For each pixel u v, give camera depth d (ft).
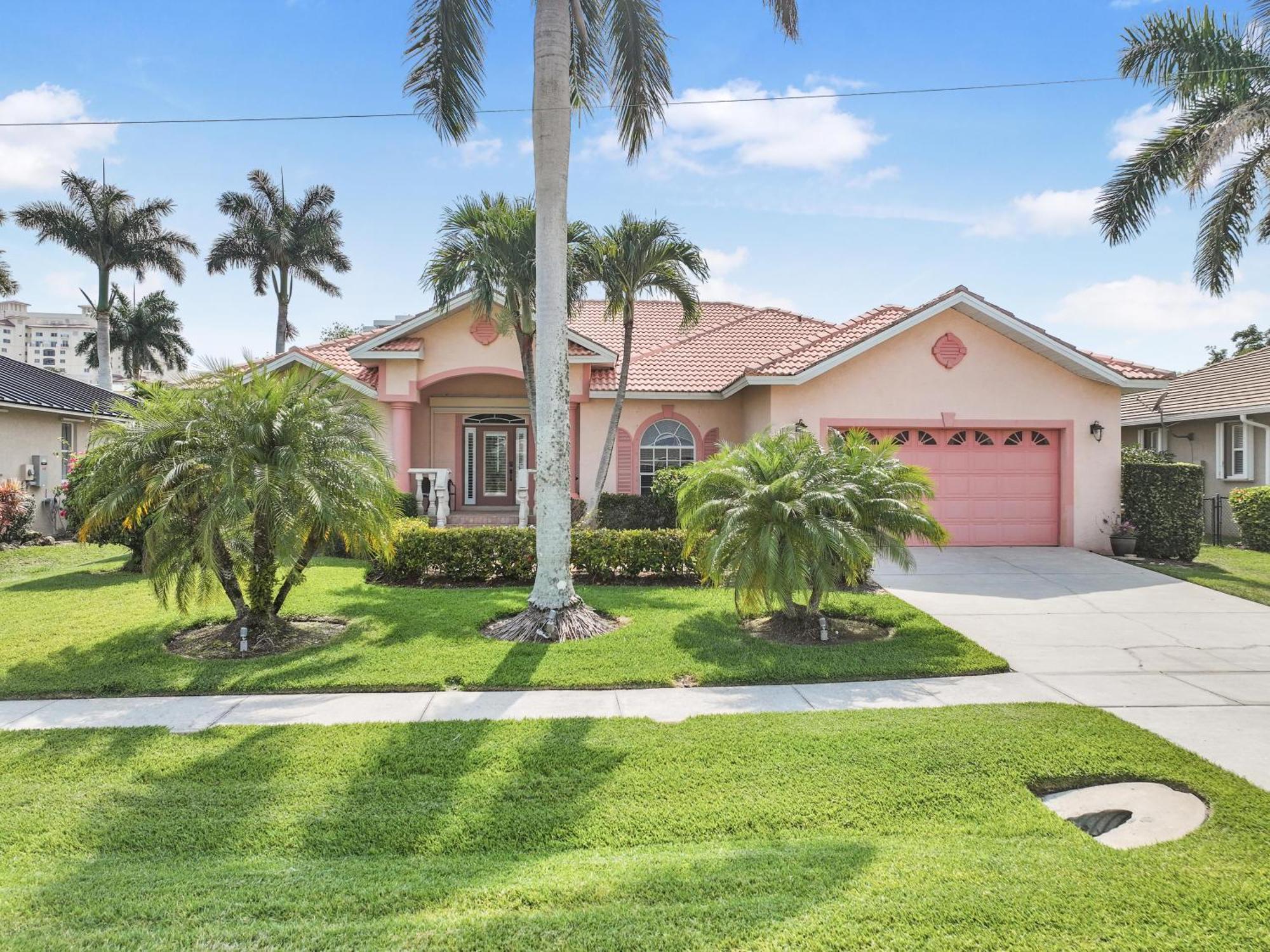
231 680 22.56
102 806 14.56
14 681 22.39
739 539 26.61
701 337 63.67
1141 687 22.22
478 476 63.05
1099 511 48.26
